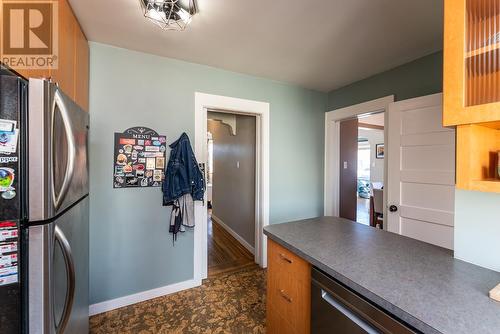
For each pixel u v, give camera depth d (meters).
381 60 2.18
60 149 0.97
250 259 3.03
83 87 1.73
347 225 1.64
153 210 2.15
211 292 2.27
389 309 0.75
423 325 0.66
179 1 1.38
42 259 0.86
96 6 1.43
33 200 0.85
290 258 1.30
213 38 1.83
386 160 2.34
